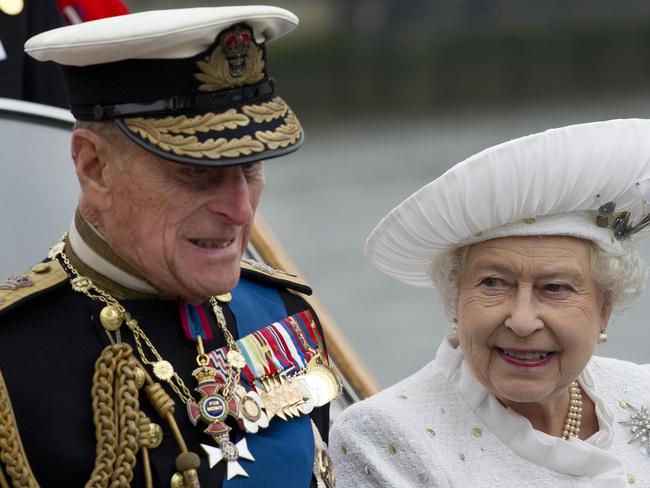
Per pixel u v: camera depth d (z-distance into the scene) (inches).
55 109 530.0
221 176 344.5
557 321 407.5
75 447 347.9
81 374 356.2
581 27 2888.8
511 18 2965.1
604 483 424.8
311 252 1609.3
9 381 348.8
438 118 2662.4
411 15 2942.9
